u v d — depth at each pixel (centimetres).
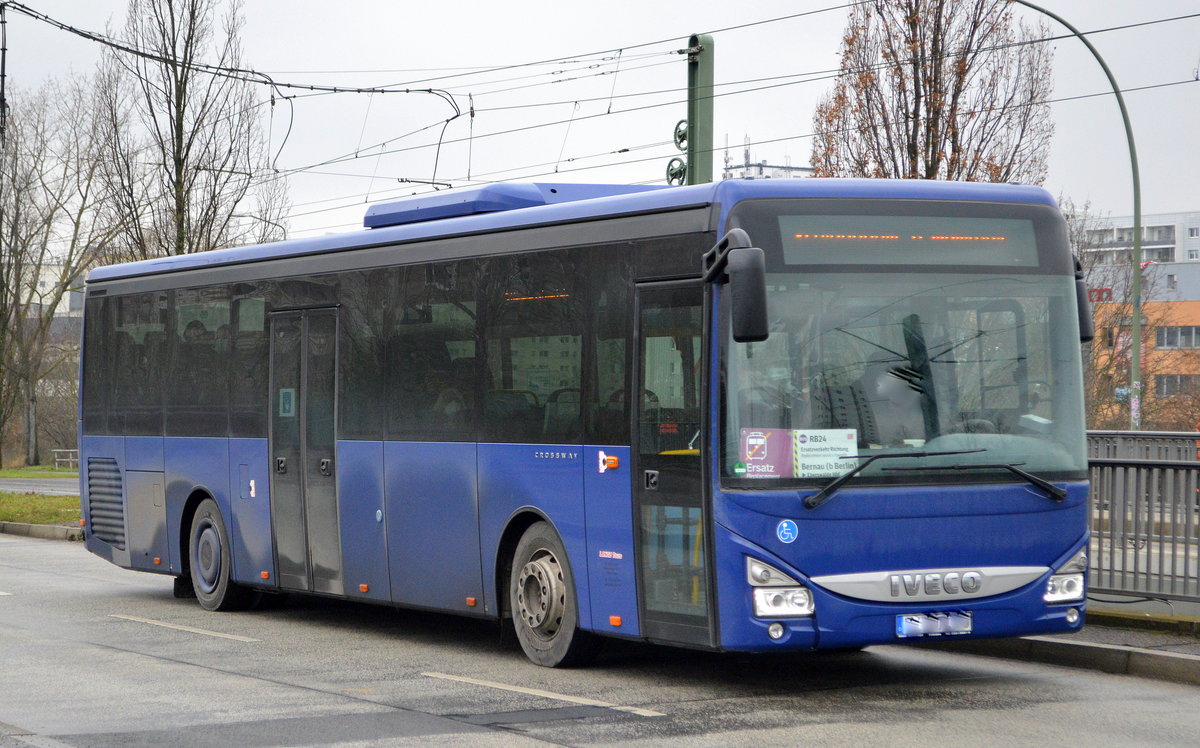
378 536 1224
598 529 996
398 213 1246
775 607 872
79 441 1705
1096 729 805
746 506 879
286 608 1497
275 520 1365
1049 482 915
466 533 1125
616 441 982
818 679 997
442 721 839
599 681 991
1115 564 1183
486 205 1161
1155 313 5941
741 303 848
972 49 2786
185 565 1525
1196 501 1127
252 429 1401
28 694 944
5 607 1495
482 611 1112
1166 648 1032
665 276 953
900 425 896
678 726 819
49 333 6388
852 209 916
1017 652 1088
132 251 2902
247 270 1419
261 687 972
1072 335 943
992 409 915
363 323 1251
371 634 1283
